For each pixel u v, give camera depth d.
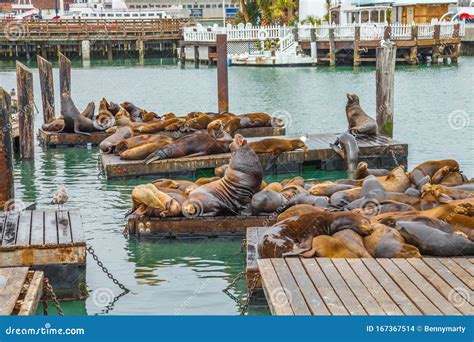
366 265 10.38
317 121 29.83
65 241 11.42
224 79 28.45
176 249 13.65
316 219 11.35
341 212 11.49
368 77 46.69
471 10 66.12
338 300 9.07
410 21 62.53
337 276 9.94
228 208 14.19
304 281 9.75
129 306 10.97
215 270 12.53
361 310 8.75
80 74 53.88
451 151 22.72
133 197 14.17
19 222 12.60
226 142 20.02
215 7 103.12
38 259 11.30
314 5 64.56
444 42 54.84
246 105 35.28
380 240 11.09
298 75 49.09
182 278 12.15
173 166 19.44
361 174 16.39
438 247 11.16
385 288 9.46
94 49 70.81
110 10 89.12
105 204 16.92
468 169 20.14
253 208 14.07
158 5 101.69
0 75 51.94
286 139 20.84
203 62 62.34
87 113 25.67
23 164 22.12
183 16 92.94
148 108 35.34
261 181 14.39
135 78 50.22
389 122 22.58
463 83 41.88
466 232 11.51
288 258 10.71
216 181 14.50
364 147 20.42
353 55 55.25
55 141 24.80
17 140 24.19
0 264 11.23
